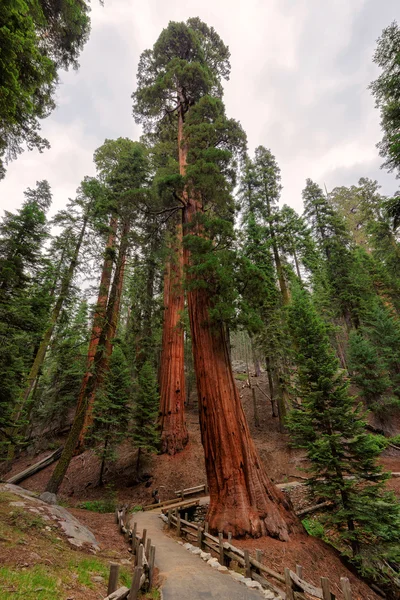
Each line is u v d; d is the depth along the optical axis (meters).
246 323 9.51
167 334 21.08
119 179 16.47
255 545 7.55
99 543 7.37
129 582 5.05
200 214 10.91
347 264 26.22
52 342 18.95
